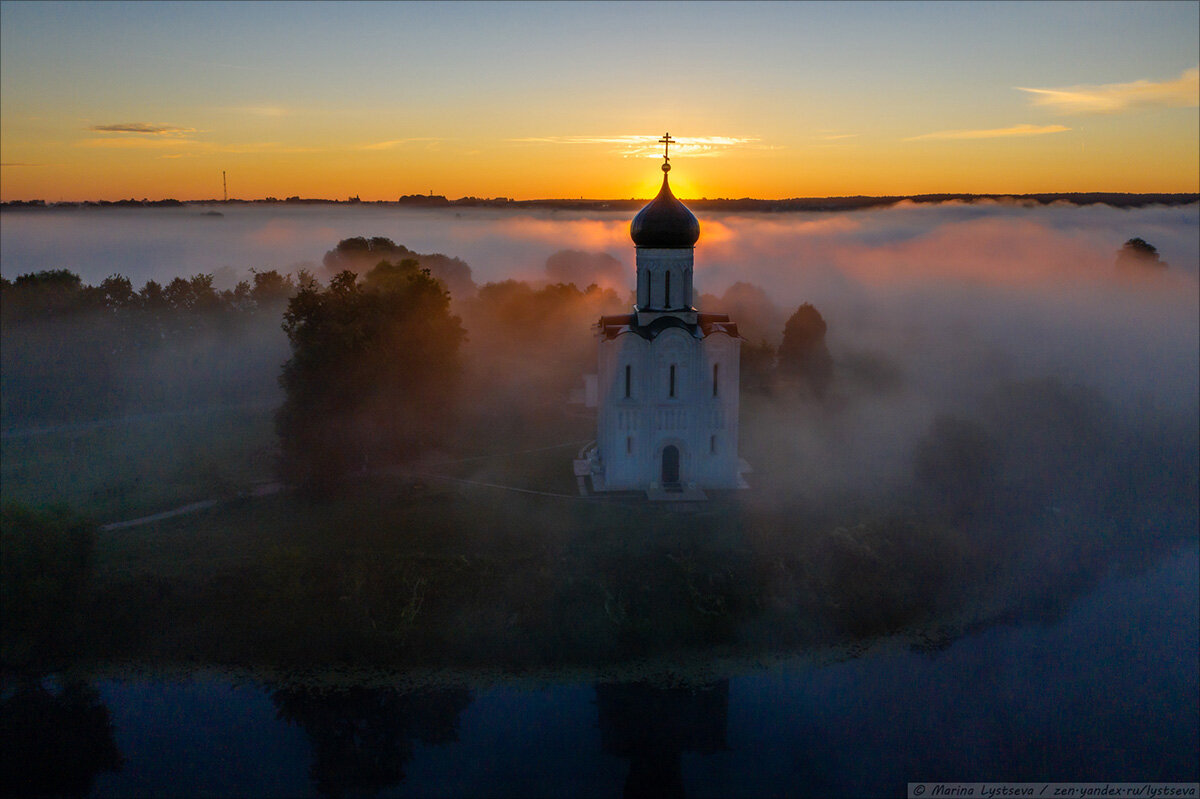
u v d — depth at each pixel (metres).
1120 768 50.03
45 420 101.06
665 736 52.31
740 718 53.91
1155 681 57.72
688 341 70.62
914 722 53.62
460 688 55.97
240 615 59.84
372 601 59.94
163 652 58.69
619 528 65.56
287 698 55.31
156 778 49.28
